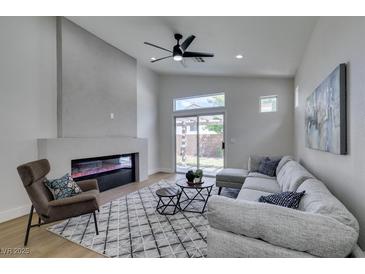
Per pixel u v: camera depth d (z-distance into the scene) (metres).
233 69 4.80
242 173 4.03
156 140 6.35
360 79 1.46
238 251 1.27
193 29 3.13
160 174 6.07
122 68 4.86
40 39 3.29
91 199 2.35
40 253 2.04
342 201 1.83
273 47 3.40
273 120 5.12
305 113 3.42
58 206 2.19
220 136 5.78
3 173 2.82
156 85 6.34
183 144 6.32
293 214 1.18
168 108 6.38
